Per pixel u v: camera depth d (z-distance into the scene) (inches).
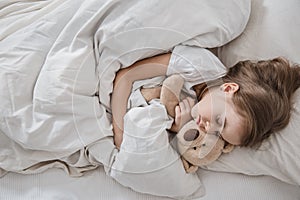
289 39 42.6
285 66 41.0
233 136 38.9
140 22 39.8
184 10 40.3
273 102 38.9
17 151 40.1
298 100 41.0
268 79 40.5
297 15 43.4
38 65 41.1
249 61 42.1
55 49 41.0
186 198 40.0
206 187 40.5
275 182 41.1
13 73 40.2
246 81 40.4
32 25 42.8
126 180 38.9
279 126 39.9
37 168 40.4
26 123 39.1
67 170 40.5
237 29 42.6
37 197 39.4
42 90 39.4
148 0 40.3
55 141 39.0
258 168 40.6
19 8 45.1
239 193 40.3
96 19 40.7
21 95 39.9
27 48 41.4
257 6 44.9
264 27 43.5
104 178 40.6
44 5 45.5
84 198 39.6
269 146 40.2
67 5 43.2
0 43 42.3
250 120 38.4
